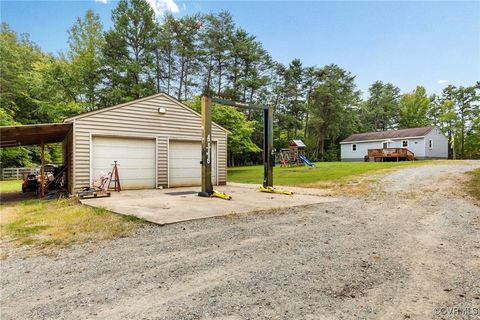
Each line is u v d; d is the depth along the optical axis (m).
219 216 5.51
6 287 2.59
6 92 23.94
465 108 36.72
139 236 4.22
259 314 2.08
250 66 30.28
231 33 29.16
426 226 4.88
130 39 22.64
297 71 35.38
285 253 3.47
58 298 2.36
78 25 22.78
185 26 27.77
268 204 6.88
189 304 2.24
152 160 11.10
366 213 5.97
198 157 12.41
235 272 2.88
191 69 29.02
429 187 9.45
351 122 39.00
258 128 30.31
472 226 4.86
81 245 3.82
